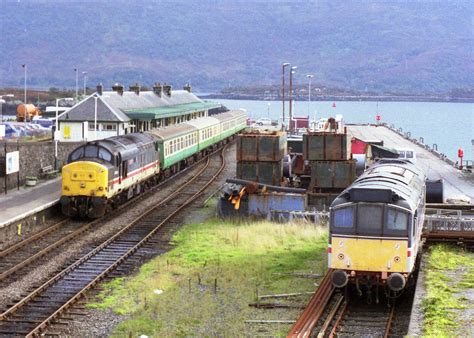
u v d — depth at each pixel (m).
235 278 23.59
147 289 22.64
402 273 20.19
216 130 70.38
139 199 40.56
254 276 23.91
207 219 34.66
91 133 61.25
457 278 22.00
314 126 67.06
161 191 43.91
